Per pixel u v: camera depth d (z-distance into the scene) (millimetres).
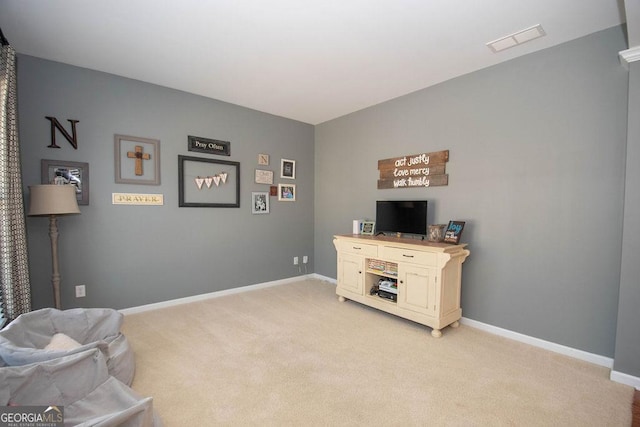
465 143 2969
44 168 2695
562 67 2383
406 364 2221
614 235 2180
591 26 2154
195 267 3633
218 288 3826
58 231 2783
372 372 2115
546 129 2467
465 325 2979
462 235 3016
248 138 4023
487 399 1834
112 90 3025
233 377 2043
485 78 2814
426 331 2805
